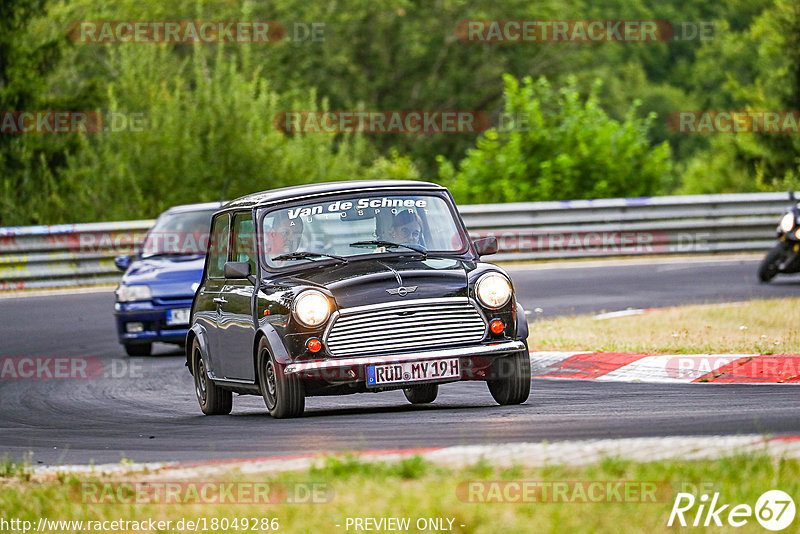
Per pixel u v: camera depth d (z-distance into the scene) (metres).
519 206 89.75
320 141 118.25
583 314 59.16
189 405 40.75
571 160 112.75
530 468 22.33
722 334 46.44
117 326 55.31
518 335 32.91
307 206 35.16
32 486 24.73
